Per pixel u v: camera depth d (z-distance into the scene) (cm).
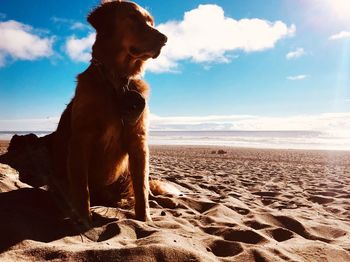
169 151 696
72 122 112
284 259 84
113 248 75
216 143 1198
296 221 129
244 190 231
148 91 122
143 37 116
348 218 159
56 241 87
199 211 148
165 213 128
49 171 136
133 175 114
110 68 112
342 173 365
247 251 85
